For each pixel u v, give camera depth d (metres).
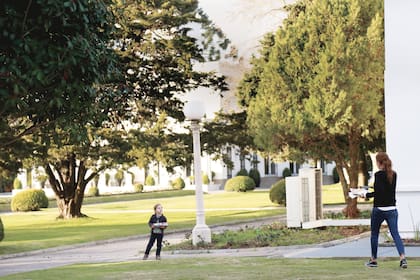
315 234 19.38
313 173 21.69
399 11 15.21
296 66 24.27
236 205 43.03
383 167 11.02
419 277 9.85
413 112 15.12
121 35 31.22
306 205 21.42
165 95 34.28
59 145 9.19
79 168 35.06
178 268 12.65
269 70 25.03
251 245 17.48
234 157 65.19
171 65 33.88
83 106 8.32
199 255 16.58
